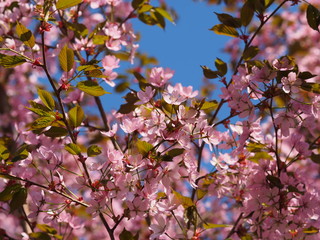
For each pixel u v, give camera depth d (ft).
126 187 5.72
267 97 5.86
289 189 5.91
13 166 6.00
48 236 6.36
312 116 5.94
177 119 5.67
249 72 5.97
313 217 6.04
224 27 6.30
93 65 5.75
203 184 6.38
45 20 5.71
